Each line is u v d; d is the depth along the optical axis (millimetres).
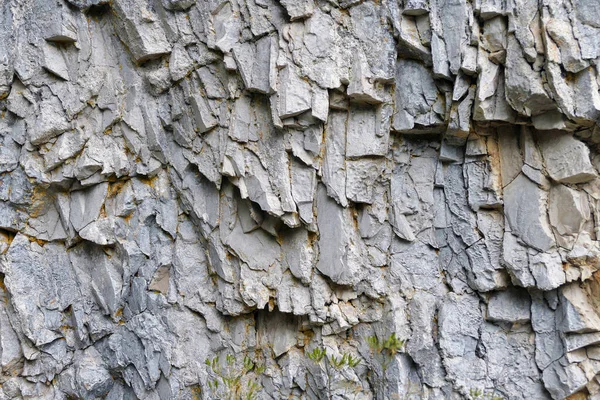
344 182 3088
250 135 3172
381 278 3168
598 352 2854
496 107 2822
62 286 3549
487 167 2986
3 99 3461
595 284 2865
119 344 3484
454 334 3023
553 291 2893
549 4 2668
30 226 3547
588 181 2824
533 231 2865
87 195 3500
